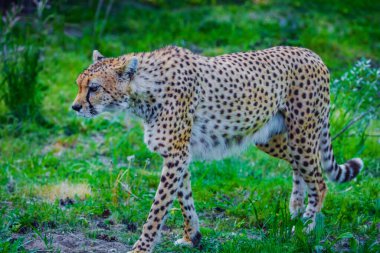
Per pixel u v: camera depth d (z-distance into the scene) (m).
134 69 9.30
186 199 9.87
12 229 10.16
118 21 24.61
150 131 9.56
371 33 24.39
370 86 14.99
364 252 9.25
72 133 15.82
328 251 9.41
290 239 9.84
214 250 9.81
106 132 15.85
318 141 10.75
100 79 9.29
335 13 26.56
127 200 11.53
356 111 15.07
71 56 20.64
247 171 13.69
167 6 27.12
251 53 10.52
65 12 24.69
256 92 10.11
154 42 22.34
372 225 10.69
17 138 15.16
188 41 22.50
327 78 10.79
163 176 9.42
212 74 9.86
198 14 25.27
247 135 10.35
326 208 11.70
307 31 22.84
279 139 11.07
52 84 18.42
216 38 22.58
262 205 11.53
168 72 9.45
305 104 10.46
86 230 10.30
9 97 16.31
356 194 12.32
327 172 11.16
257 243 9.64
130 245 9.84
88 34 22.95
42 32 20.23
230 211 11.47
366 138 14.94
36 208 10.92
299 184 11.02
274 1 27.16
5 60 16.42
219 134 10.08
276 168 13.92
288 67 10.44
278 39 21.98
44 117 16.28
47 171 13.30
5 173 12.85
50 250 9.34
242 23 23.83
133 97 9.48
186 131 9.57
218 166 13.65
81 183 12.41
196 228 9.95
